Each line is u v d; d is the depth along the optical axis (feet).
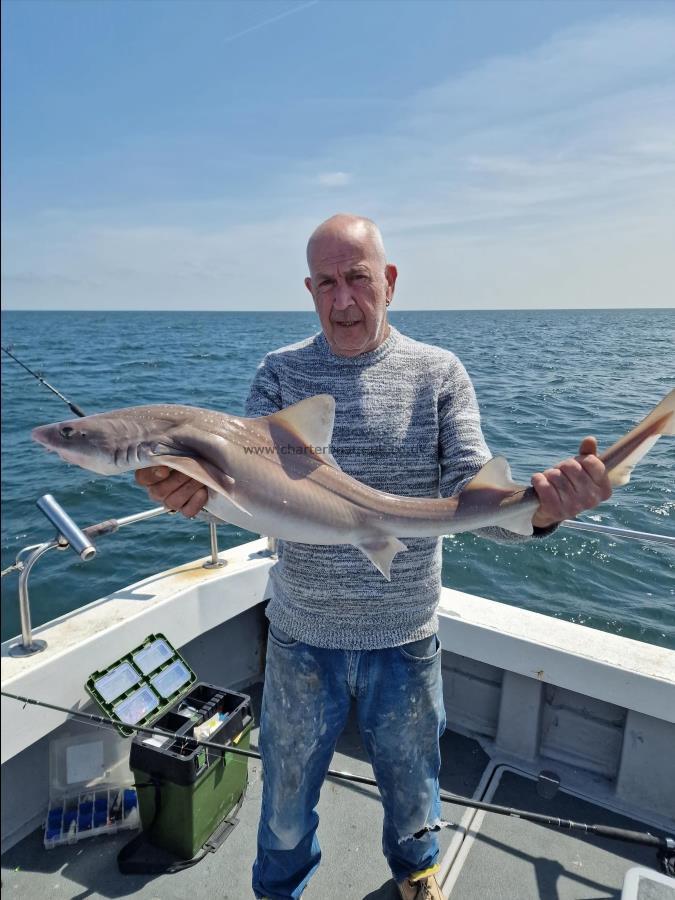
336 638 8.05
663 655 11.27
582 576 26.55
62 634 11.03
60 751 10.93
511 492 7.36
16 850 10.31
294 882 8.83
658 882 7.72
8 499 37.06
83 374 94.58
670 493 34.27
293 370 8.66
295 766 8.36
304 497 7.70
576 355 118.73
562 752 12.27
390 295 8.62
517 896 9.46
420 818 8.64
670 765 10.88
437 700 8.52
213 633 14.16
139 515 11.48
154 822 10.16
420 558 8.14
